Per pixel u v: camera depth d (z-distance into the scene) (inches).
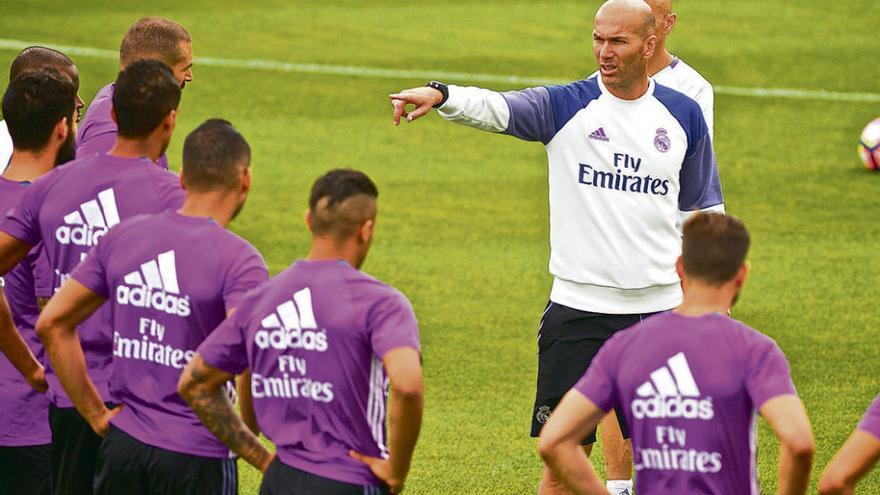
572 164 781.9
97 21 2409.0
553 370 807.7
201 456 595.2
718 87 2156.7
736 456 519.5
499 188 1668.3
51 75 692.1
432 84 741.3
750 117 2005.4
